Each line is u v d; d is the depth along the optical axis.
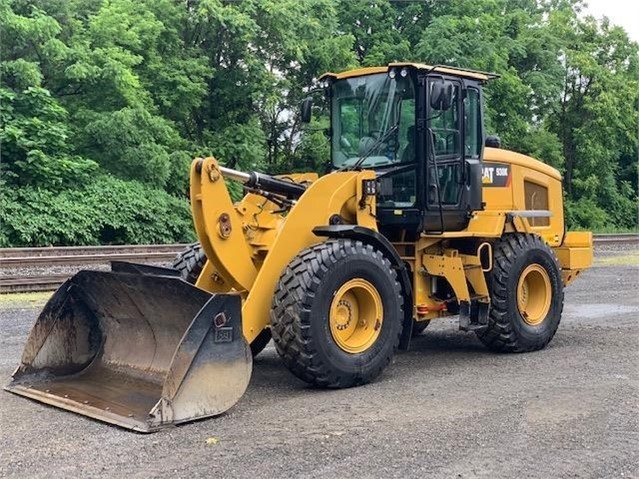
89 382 5.92
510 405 5.38
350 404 5.43
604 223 37.34
